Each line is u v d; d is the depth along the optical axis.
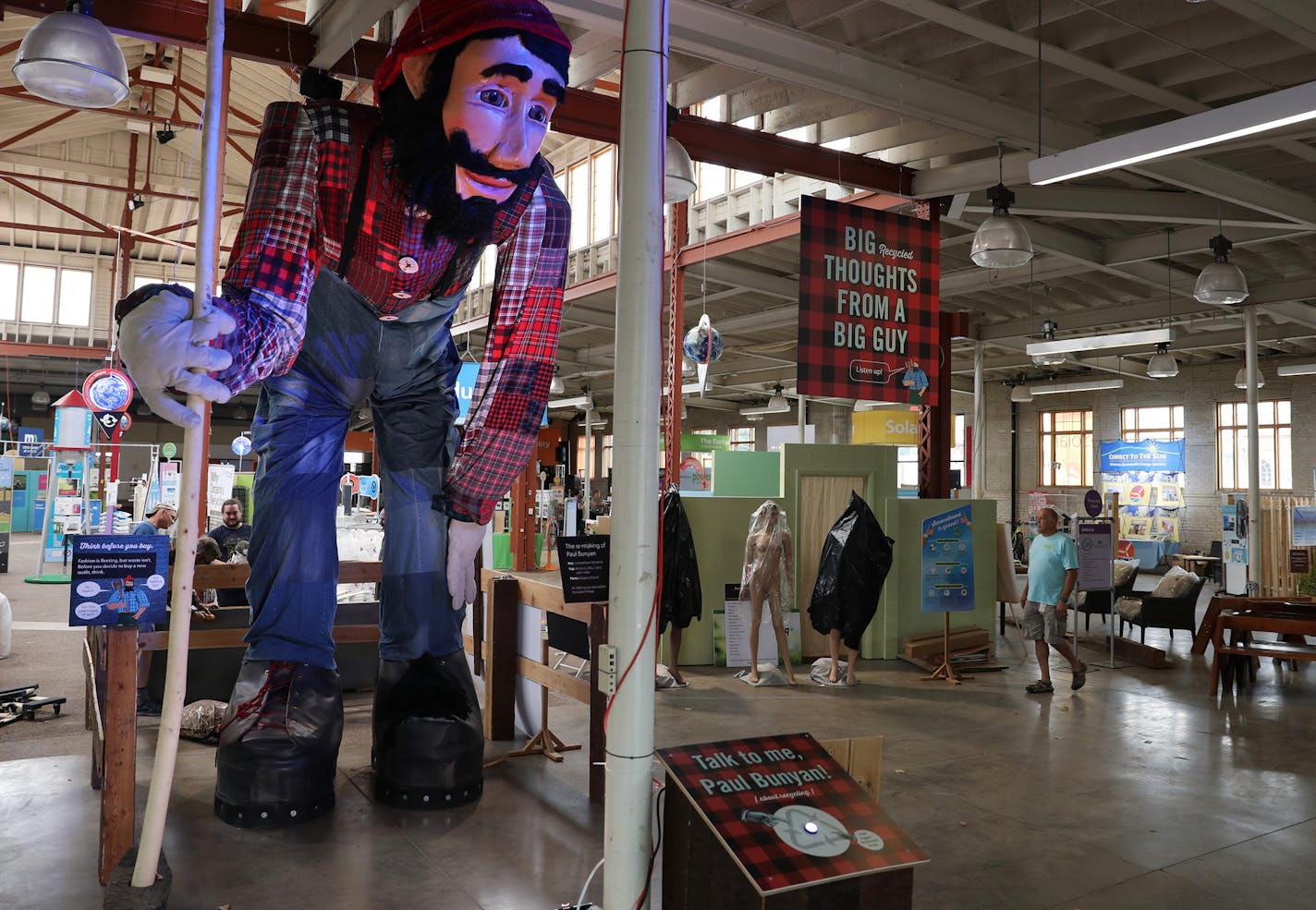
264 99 17.14
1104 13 5.80
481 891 3.26
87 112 18.45
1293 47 6.05
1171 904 3.41
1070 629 11.07
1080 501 22.36
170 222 24.02
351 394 4.18
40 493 28.55
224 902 3.13
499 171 3.52
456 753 4.14
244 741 3.87
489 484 4.25
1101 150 5.14
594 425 31.62
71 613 4.18
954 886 3.53
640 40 2.42
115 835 3.18
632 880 2.35
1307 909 3.39
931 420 9.63
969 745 5.67
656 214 2.43
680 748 2.46
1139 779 4.98
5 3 5.62
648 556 2.40
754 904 2.15
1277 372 17.44
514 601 5.34
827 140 8.03
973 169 8.02
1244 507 14.53
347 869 3.42
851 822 2.37
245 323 3.00
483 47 3.31
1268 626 7.21
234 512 8.38
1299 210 8.66
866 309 7.36
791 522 8.56
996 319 15.59
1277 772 5.14
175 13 5.78
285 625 4.12
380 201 3.55
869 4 6.21
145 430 32.56
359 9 5.37
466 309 17.89
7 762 4.64
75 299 24.91
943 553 7.83
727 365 21.08
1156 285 11.71
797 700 6.88
